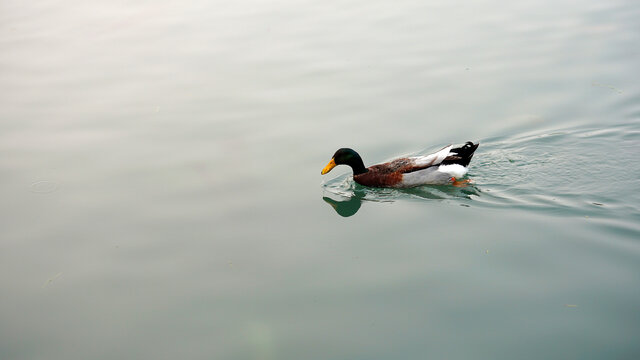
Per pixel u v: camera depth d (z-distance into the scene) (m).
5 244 9.46
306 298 8.09
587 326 7.23
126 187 10.95
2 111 13.58
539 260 8.56
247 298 8.16
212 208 10.34
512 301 7.75
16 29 17.73
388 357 7.00
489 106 13.24
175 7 18.89
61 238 9.60
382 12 17.83
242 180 11.13
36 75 15.14
